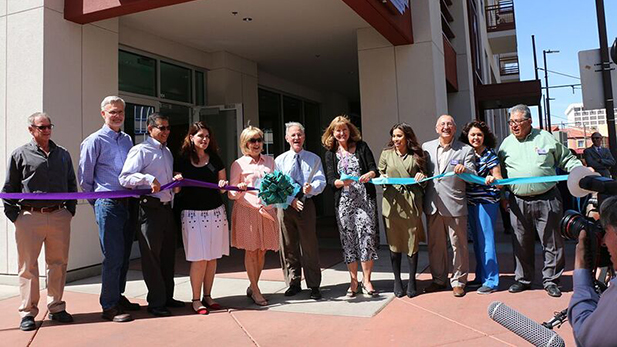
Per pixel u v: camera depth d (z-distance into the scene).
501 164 4.85
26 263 3.99
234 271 6.21
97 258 6.14
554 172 4.56
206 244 4.26
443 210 4.57
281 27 7.73
